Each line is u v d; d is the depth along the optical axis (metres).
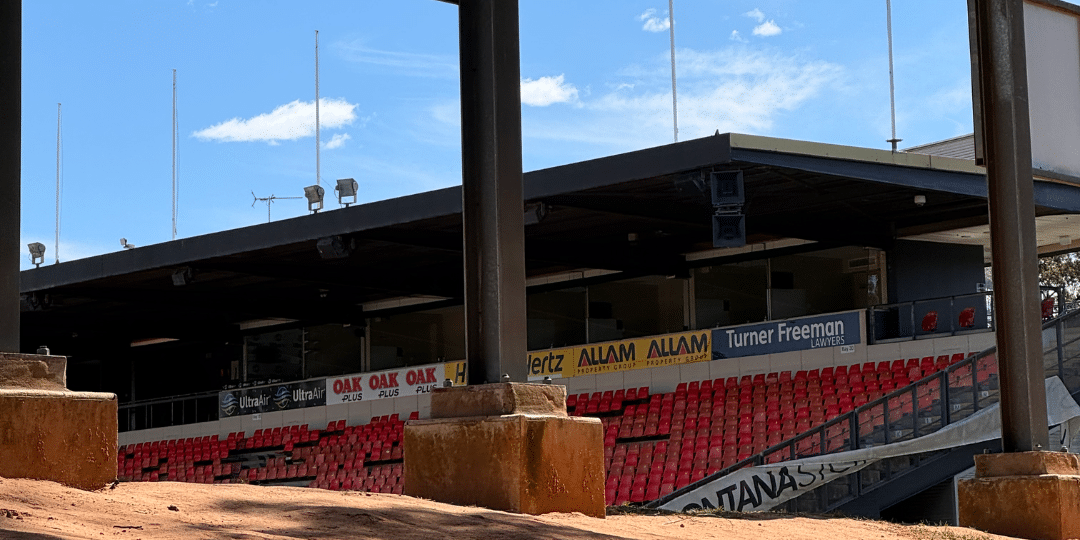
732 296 31.59
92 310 38.44
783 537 9.57
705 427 28.80
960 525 12.66
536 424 8.70
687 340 30.89
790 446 21.30
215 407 40.25
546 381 9.27
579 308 34.78
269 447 38.28
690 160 21.95
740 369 29.80
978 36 13.23
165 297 35.28
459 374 34.59
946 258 29.36
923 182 23.08
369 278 33.28
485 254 9.41
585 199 25.14
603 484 9.26
